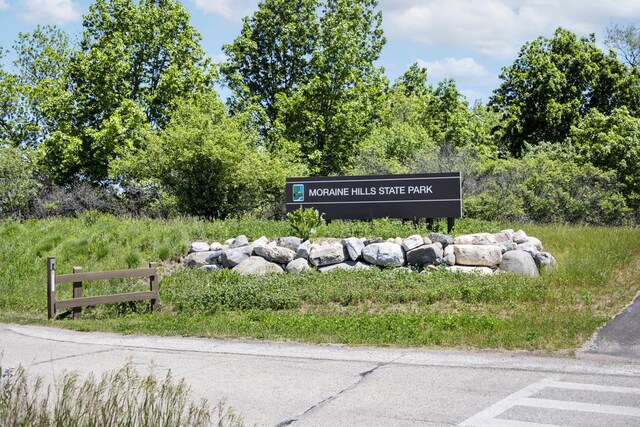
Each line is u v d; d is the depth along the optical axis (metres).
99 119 35.12
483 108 45.31
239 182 26.17
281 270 15.40
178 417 4.70
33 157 32.22
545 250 15.45
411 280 13.55
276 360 9.09
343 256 15.17
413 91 54.47
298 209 17.14
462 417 6.43
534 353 9.02
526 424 6.18
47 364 8.98
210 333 10.95
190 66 35.44
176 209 26.69
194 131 25.33
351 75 37.12
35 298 14.72
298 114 37.19
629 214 28.80
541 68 41.75
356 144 37.62
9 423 4.43
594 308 11.18
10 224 21.11
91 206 30.00
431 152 30.28
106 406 4.56
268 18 38.28
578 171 26.36
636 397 6.98
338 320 11.30
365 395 7.27
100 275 13.18
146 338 10.84
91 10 36.44
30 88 38.78
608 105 43.31
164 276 15.74
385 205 17.30
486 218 25.00
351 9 39.34
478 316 11.00
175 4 36.88
